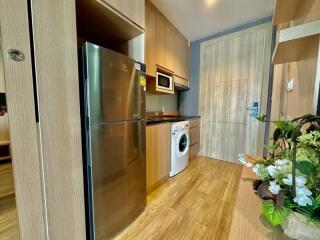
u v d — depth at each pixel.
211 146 3.25
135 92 1.43
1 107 0.73
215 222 1.44
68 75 0.94
